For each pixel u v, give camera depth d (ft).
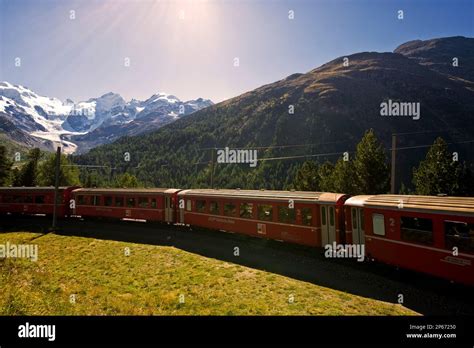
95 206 121.49
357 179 125.49
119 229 106.93
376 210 55.11
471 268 40.34
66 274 63.72
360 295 45.85
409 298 44.32
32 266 66.90
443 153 108.58
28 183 242.37
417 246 47.60
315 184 190.80
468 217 40.83
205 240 86.33
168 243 85.30
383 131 567.18
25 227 116.98
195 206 97.04
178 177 530.27
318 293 46.83
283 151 513.86
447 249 43.37
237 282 53.06
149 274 60.64
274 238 73.31
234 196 84.43
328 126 579.07
